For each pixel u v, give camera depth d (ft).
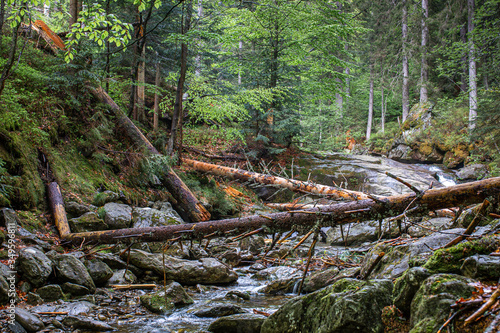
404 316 8.02
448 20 73.10
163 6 41.83
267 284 18.65
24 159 23.20
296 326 9.77
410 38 84.53
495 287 6.59
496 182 11.30
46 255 16.25
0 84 17.24
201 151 50.44
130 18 39.73
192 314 14.28
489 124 51.39
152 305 14.61
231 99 47.60
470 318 5.96
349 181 50.26
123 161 33.32
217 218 36.76
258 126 53.72
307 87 55.47
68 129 29.73
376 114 107.24
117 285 17.13
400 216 12.17
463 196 11.80
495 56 55.57
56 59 30.40
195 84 44.47
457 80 84.53
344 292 9.12
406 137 75.51
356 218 13.79
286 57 54.54
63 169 26.18
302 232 14.88
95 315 13.52
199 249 24.38
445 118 72.18
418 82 84.89
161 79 54.90
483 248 8.18
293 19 49.80
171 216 26.48
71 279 15.78
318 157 57.31
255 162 52.80
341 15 49.62
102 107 33.94
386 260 13.12
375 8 88.69
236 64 52.75
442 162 69.36
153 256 19.74
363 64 98.84
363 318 8.17
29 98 27.84
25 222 19.97
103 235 19.51
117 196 27.58
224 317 12.30
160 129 46.88
